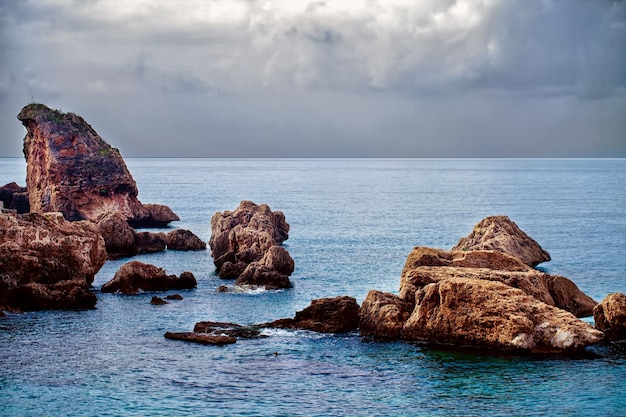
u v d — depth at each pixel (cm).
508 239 9050
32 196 14275
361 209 19112
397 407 4525
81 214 13662
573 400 4619
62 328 6216
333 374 5072
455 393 4731
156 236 11106
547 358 5328
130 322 6456
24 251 7281
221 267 9131
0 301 6769
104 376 5031
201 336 5859
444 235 13262
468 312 5612
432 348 5581
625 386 4819
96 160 14075
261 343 5759
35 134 14312
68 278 7512
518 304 5588
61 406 4534
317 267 9581
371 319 5950
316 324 6122
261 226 10750
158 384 4888
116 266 9512
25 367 5200
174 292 7812
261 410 4484
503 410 4484
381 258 10406
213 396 4694
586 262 9975
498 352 5462
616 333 5666
